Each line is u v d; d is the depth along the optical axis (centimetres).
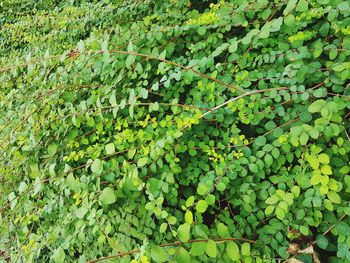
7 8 440
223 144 191
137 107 208
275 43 200
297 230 156
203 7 273
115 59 219
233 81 201
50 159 227
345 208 150
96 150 205
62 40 328
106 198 168
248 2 208
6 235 220
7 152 238
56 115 221
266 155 169
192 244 144
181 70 206
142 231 181
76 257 237
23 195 201
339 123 162
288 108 180
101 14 297
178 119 179
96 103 212
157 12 259
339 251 146
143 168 184
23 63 247
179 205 189
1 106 263
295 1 169
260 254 160
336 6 175
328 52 183
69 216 183
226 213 179
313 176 147
